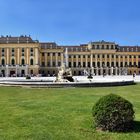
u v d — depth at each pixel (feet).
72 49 598.75
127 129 49.44
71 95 104.73
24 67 516.73
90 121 56.34
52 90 126.00
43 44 581.94
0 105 77.97
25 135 47.19
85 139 45.01
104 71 595.47
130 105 49.34
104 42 599.98
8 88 136.46
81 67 593.42
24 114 64.23
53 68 569.64
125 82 165.68
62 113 65.21
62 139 45.03
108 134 47.29
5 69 513.86
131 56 602.85
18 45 520.42
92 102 84.23
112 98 49.08
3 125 53.98
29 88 136.56
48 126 53.06
